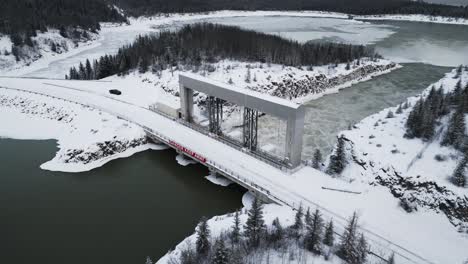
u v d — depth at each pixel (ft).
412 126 196.95
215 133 231.50
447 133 181.78
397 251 128.77
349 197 162.50
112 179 199.82
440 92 234.99
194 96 298.15
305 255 123.13
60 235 153.99
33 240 151.23
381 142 192.34
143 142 238.27
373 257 125.08
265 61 384.06
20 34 503.61
